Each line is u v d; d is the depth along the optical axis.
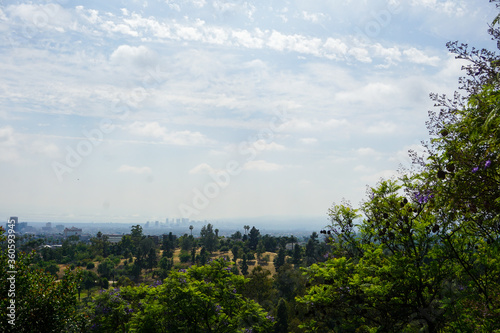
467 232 8.43
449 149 7.15
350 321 9.83
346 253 11.54
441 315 8.55
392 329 9.25
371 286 8.97
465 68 6.64
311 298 10.09
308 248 122.38
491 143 6.01
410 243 9.77
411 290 9.12
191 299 16.69
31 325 17.69
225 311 18.44
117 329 20.56
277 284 73.12
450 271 9.16
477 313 7.45
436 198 7.56
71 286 19.55
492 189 6.50
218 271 18.73
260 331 18.45
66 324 18.81
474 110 6.70
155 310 16.88
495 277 8.49
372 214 11.02
